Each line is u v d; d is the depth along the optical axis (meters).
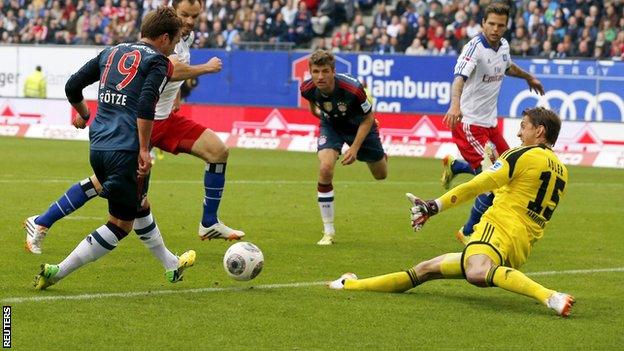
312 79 20.70
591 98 43.91
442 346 12.06
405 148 46.38
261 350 11.68
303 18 57.72
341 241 20.98
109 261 17.61
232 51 51.53
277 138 48.81
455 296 15.15
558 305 13.59
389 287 15.20
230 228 20.84
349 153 20.84
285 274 16.86
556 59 44.44
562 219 25.27
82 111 15.80
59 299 14.17
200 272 16.84
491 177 14.12
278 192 29.98
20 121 54.62
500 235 14.30
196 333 12.41
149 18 14.86
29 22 64.88
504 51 22.11
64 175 33.38
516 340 12.43
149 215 15.20
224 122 50.41
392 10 55.53
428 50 52.75
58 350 11.44
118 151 14.36
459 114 21.28
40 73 54.56
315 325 13.02
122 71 14.59
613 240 21.78
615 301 15.10
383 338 12.40
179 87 19.14
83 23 62.94
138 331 12.42
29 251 18.31
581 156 43.34
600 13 50.09
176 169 37.28
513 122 44.47
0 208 24.58
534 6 51.38
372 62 48.91
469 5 52.91
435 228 23.45
